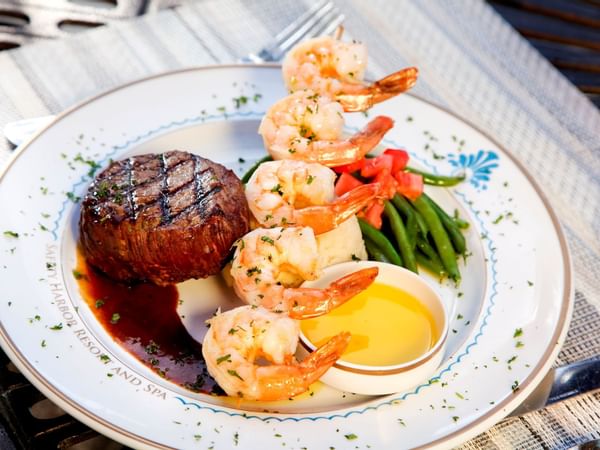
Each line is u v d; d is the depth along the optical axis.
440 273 0.44
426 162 0.49
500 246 0.44
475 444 0.35
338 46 0.46
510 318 0.40
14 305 0.37
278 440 0.33
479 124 0.52
